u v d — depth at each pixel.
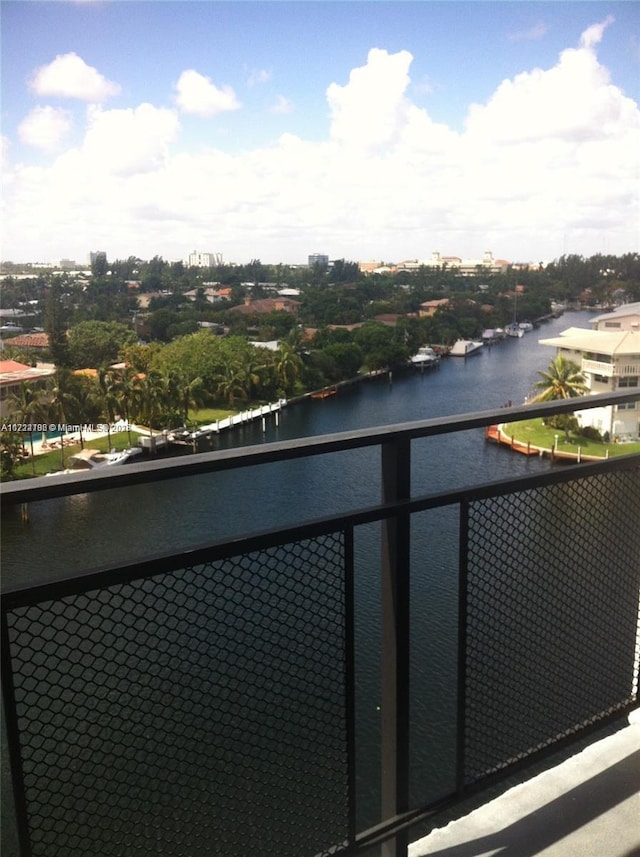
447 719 7.98
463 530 1.35
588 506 1.56
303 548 1.14
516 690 1.52
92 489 0.88
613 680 1.71
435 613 8.52
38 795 0.98
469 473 15.08
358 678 9.41
